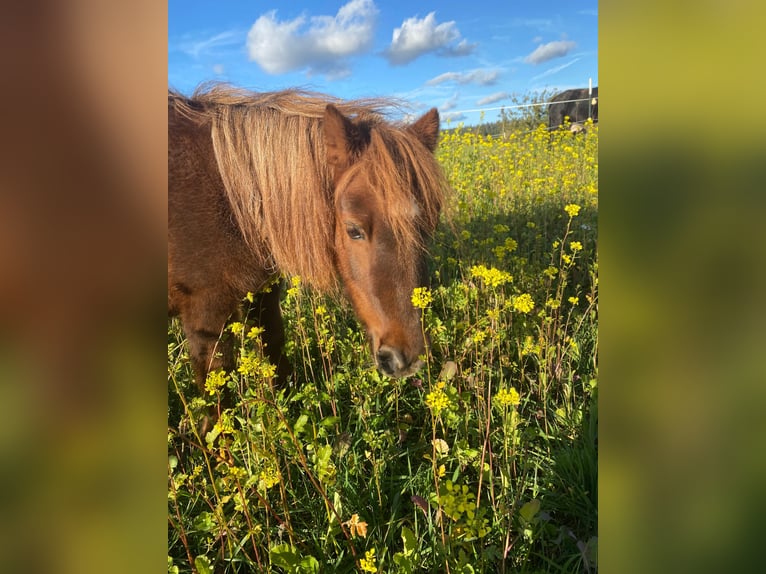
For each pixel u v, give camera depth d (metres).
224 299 2.54
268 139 2.44
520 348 2.82
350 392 2.78
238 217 2.47
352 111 2.63
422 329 2.21
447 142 7.87
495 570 1.73
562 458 2.17
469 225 4.73
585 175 6.28
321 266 2.54
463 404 2.37
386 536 1.86
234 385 2.19
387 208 2.15
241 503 1.71
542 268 3.91
